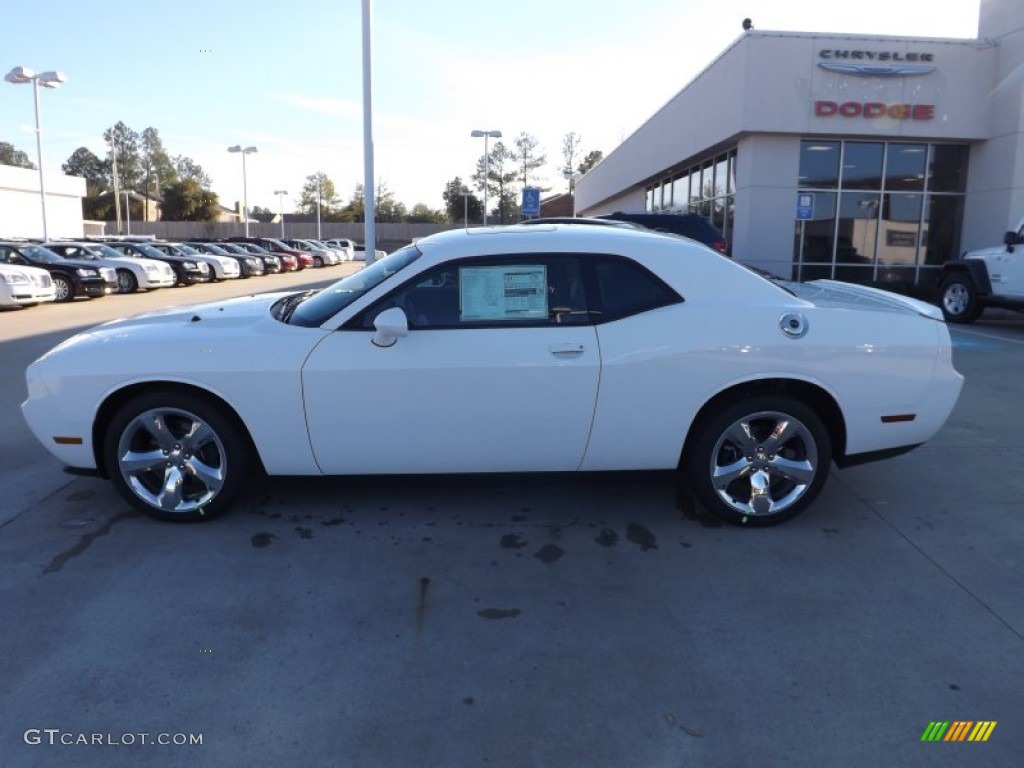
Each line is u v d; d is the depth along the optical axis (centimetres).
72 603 345
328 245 5869
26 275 1698
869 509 463
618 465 423
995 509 463
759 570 383
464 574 377
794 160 1741
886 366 421
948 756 251
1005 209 1678
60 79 2881
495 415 407
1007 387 802
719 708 274
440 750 252
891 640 319
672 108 2281
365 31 1426
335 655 306
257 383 405
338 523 436
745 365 410
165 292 2419
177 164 12800
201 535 418
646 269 418
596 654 308
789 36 1658
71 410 417
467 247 416
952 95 1703
